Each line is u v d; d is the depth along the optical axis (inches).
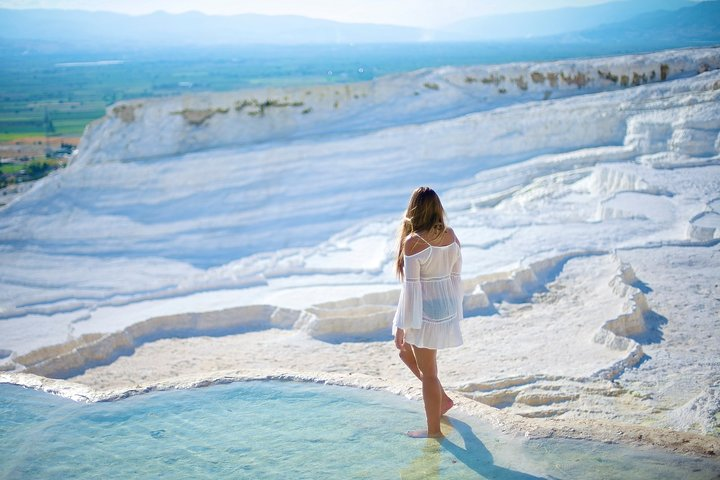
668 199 545.6
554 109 816.9
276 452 177.5
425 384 185.5
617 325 320.5
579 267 430.0
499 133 801.6
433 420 184.2
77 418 200.7
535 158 751.7
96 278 572.7
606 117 775.7
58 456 177.6
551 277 422.0
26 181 1855.3
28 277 581.6
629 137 732.7
